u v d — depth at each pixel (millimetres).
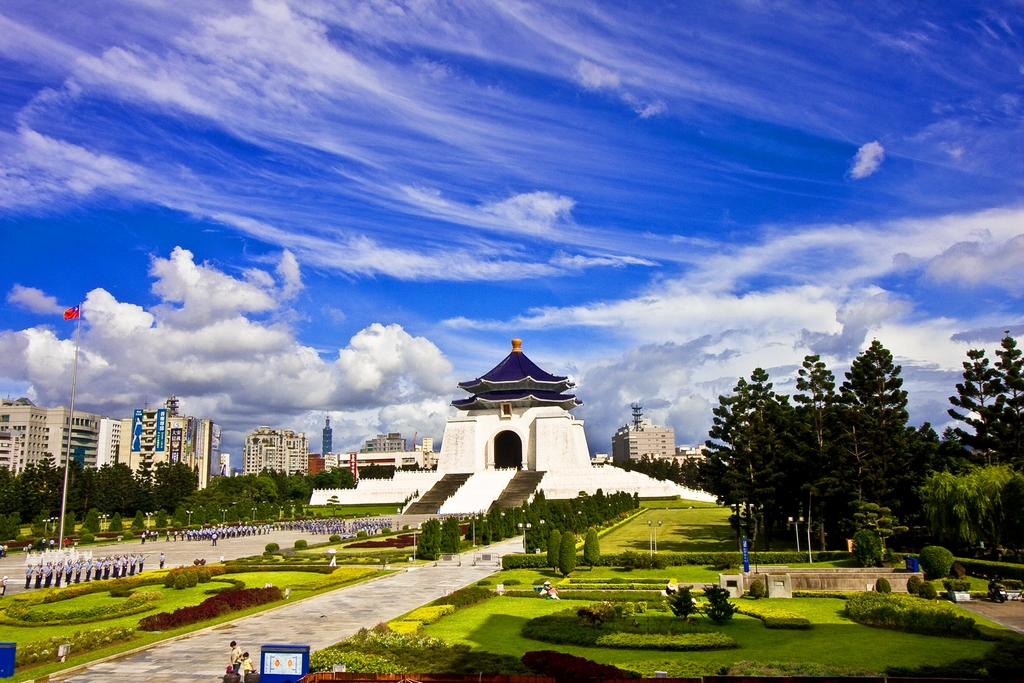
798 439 70250
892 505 63688
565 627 33406
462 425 157625
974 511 52906
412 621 35438
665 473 195625
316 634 34219
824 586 45938
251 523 119750
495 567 60156
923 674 25672
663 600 42531
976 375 63719
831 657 28672
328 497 153375
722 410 73375
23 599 44219
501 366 173375
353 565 62969
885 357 67000
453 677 23375
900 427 66625
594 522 87625
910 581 44312
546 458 153250
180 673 27578
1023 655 27328
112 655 29859
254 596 42406
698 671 25969
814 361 71000
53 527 99750
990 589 42094
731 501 69062
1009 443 61250
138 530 104750
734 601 42281
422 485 151750
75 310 73312
